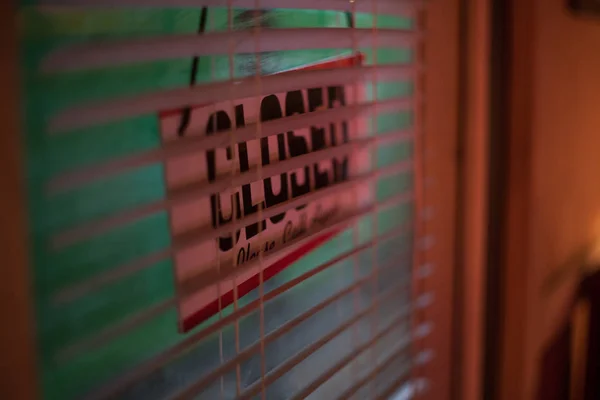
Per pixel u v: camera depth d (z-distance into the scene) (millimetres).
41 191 369
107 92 430
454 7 846
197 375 540
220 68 530
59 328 412
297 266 661
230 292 546
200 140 454
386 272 825
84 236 370
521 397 1060
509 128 956
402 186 839
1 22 331
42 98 385
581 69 1197
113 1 397
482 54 887
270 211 536
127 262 428
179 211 477
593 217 1415
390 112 804
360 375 763
